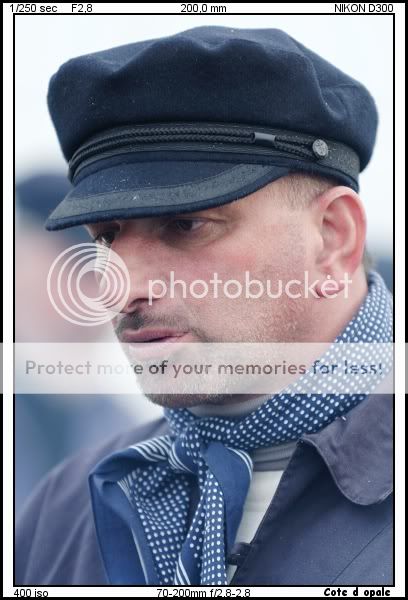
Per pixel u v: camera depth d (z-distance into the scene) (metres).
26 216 7.62
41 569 6.02
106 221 4.72
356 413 5.01
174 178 4.64
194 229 4.73
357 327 5.12
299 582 4.77
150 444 5.40
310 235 4.95
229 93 4.74
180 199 4.58
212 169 4.68
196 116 4.74
